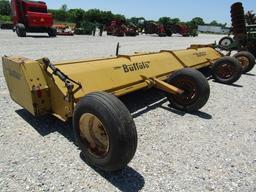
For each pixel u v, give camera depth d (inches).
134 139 102.7
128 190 102.7
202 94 173.8
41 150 125.2
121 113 101.4
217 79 277.9
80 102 111.1
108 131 100.5
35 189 99.7
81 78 145.2
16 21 712.4
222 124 169.2
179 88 181.0
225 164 124.1
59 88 132.1
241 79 305.7
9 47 456.4
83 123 113.9
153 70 191.9
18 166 112.3
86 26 1000.9
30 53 398.6
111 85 154.3
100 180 107.3
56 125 150.4
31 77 134.9
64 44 566.3
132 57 188.4
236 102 217.0
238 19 458.6
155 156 126.6
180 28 1419.8
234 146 141.6
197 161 125.0
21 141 132.2
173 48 625.6
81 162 117.9
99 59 171.3
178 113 181.3
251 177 115.7
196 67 247.0
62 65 148.3
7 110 168.7
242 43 473.4
